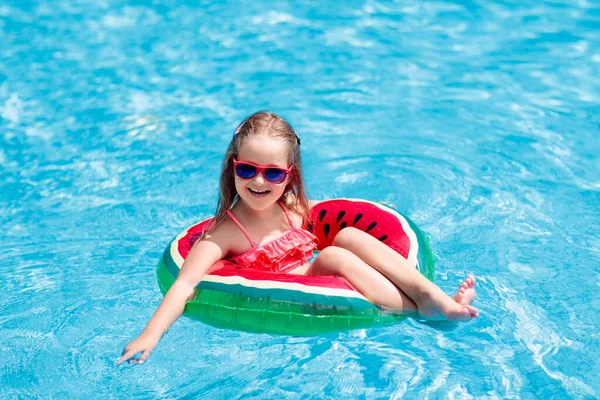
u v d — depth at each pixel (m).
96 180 6.83
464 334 4.77
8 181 6.80
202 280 4.85
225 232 5.12
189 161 7.09
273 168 4.95
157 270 5.28
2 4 10.45
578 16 10.05
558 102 8.12
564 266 5.49
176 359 4.61
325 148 7.27
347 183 6.70
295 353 4.64
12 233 6.09
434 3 10.47
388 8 10.33
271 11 10.23
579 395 4.25
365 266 4.85
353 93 8.30
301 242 5.31
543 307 5.03
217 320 4.74
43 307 5.13
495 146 7.28
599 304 5.05
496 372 4.43
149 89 8.41
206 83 8.52
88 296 5.24
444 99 8.20
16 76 8.66
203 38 9.52
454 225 6.07
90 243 5.95
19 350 4.70
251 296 4.69
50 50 9.26
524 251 5.69
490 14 10.16
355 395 4.30
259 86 8.45
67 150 7.30
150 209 6.41
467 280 4.85
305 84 8.49
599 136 7.43
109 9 10.34
